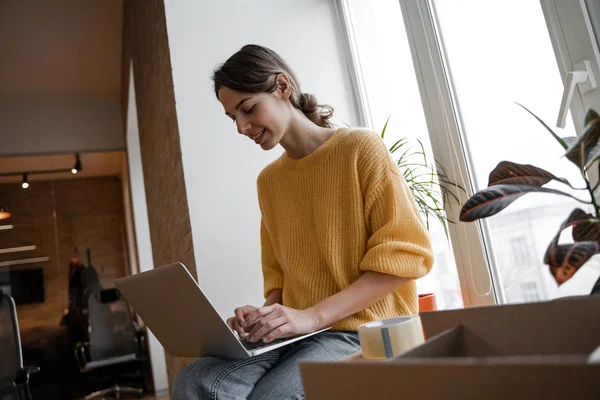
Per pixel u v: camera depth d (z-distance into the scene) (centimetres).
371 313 128
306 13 243
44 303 890
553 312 61
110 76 609
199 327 112
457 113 185
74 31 505
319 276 140
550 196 150
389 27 219
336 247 135
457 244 188
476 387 42
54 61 552
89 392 548
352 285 124
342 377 50
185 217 216
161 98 256
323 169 141
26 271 884
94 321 485
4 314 267
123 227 948
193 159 211
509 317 64
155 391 514
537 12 150
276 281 162
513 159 163
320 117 155
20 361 260
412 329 83
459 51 183
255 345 120
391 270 121
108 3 475
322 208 139
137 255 609
